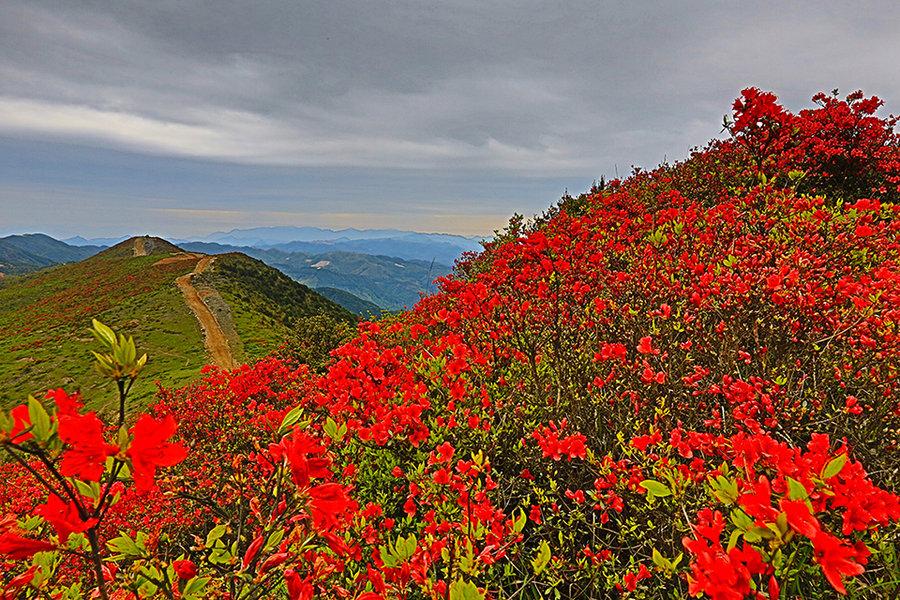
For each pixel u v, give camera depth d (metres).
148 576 1.75
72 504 1.31
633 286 4.98
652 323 4.22
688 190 9.41
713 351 3.97
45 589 1.89
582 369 4.51
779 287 3.76
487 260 11.41
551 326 5.16
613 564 2.92
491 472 3.73
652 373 3.52
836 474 1.53
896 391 3.14
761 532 1.33
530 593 3.32
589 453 3.20
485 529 2.71
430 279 9.56
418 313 9.12
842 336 3.65
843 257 4.84
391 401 4.54
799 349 3.83
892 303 3.51
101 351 1.18
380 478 4.38
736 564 1.36
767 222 5.46
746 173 8.08
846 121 8.31
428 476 3.46
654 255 5.28
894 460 2.91
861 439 3.13
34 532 1.86
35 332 54.81
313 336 21.91
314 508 1.71
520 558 3.29
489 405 4.46
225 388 13.54
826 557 1.26
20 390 37.78
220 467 8.09
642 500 3.07
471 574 2.51
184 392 14.21
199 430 12.83
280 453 1.79
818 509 1.57
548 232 8.74
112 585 1.81
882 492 1.53
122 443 1.21
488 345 5.34
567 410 4.28
